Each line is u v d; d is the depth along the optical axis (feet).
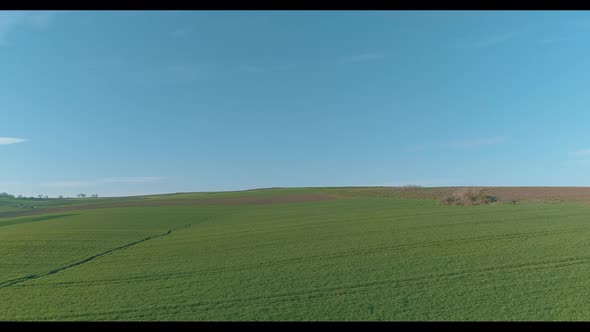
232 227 79.92
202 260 47.75
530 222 63.93
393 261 42.45
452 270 37.81
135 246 60.75
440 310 27.96
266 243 57.47
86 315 29.81
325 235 61.82
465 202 104.53
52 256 54.13
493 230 57.88
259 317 28.17
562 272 35.55
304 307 29.73
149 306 31.30
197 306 30.91
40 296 35.12
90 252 56.59
